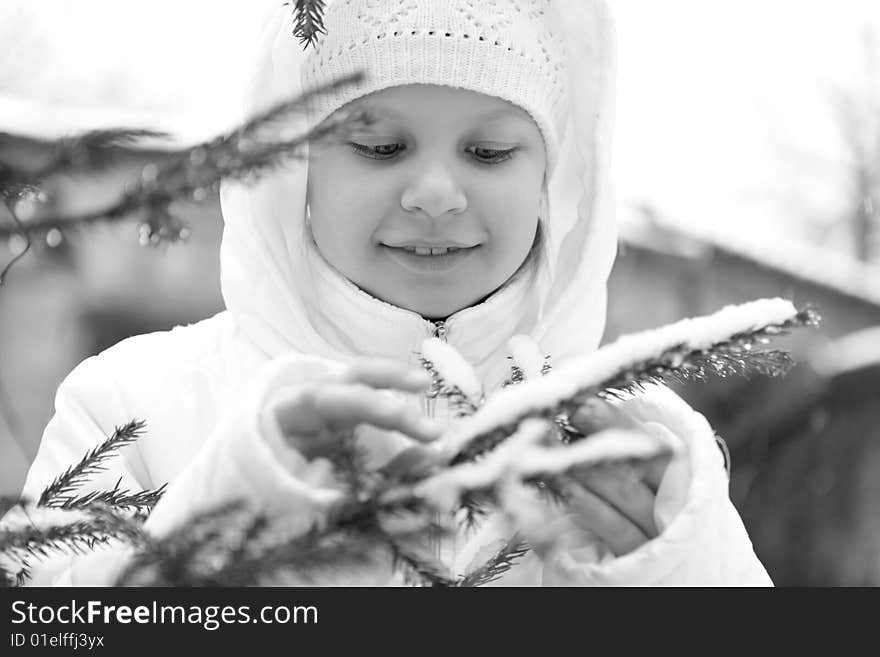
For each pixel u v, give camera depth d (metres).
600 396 1.67
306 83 2.45
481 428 1.38
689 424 1.84
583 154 2.66
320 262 2.46
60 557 1.99
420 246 2.29
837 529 7.86
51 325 6.50
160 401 2.41
